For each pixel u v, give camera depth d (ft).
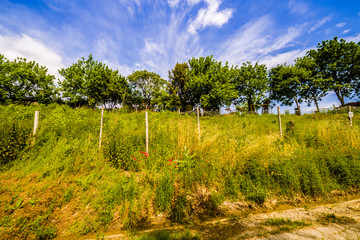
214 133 20.03
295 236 8.27
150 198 11.60
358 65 86.48
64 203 10.35
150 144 17.78
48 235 8.61
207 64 93.09
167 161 15.23
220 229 9.27
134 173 13.94
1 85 75.05
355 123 28.84
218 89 81.87
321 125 23.63
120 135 17.87
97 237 8.61
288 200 12.51
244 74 106.32
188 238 8.34
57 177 12.41
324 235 8.26
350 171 14.16
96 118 29.07
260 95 103.91
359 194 13.00
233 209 11.44
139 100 115.55
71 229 9.02
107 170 14.08
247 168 14.06
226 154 15.26
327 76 98.73
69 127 20.74
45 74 90.94
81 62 95.14
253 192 12.13
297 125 30.96
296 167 14.15
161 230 9.05
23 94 82.02
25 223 8.94
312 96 104.27
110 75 87.45
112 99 89.71
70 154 15.26
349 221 9.46
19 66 84.43
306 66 101.81
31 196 10.32
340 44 93.15
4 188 10.46
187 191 12.10
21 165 13.21
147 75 120.16
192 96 100.78
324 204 11.96
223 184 12.75
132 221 9.78
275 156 14.85
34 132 16.46
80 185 11.87
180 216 10.48
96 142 18.29
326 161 15.26
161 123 24.85
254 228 9.22
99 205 10.37
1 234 8.11
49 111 32.42
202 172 13.41
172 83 104.42
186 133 18.76
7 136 14.33
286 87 103.04
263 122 41.11
